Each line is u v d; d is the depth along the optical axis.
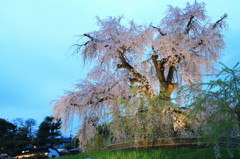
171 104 7.21
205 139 4.34
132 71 11.69
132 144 7.96
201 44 11.73
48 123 54.44
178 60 11.52
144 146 7.56
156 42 11.41
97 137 12.12
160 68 11.41
